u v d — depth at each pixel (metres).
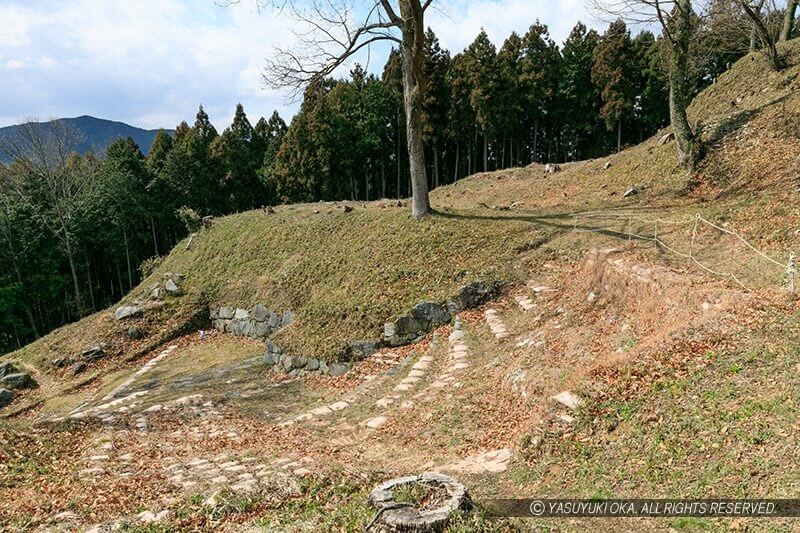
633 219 17.81
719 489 6.02
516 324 14.49
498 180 35.41
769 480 5.84
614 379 8.83
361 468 8.55
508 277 16.92
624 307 12.30
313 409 13.34
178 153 51.56
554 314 13.96
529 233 19.06
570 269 15.87
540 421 8.70
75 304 45.66
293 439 11.02
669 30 21.78
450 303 16.33
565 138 54.31
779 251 11.79
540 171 34.66
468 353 13.77
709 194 18.56
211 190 53.66
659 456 6.92
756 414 6.84
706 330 9.05
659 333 9.88
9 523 6.69
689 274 11.45
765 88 23.08
